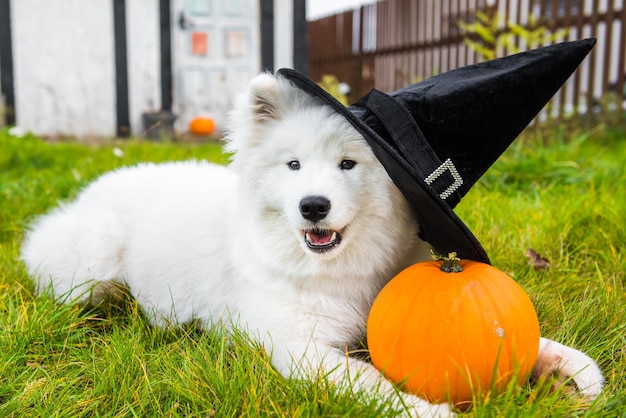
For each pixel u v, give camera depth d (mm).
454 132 2131
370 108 2137
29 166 6141
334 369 1902
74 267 2854
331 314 2217
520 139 6137
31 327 2336
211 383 1977
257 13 11031
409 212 2307
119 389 2016
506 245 3209
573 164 4852
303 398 1863
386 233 2244
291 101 2311
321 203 2041
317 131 2156
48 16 10367
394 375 1941
